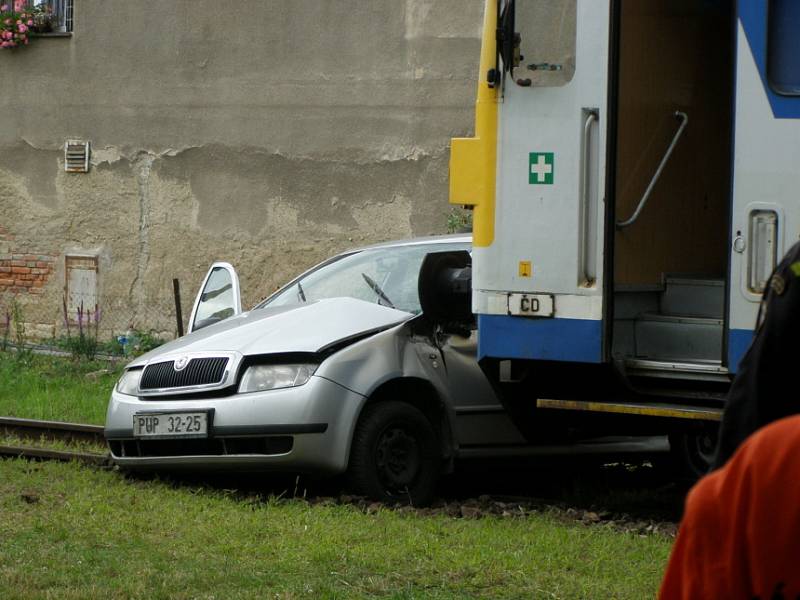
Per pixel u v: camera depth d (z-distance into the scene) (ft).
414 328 36.86
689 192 36.88
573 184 33.01
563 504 36.96
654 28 35.55
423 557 27.78
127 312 85.66
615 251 34.09
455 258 37.78
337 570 26.68
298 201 80.28
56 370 67.21
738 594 8.32
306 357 34.78
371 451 34.68
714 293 35.06
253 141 81.41
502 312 33.96
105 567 26.53
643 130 35.27
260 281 81.41
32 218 88.53
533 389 35.88
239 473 35.73
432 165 76.64
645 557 28.17
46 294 88.22
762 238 30.48
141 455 37.04
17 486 37.01
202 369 35.70
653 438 42.96
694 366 32.58
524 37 33.68
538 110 33.45
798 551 8.05
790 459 8.13
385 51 77.61
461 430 37.32
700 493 8.68
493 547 28.89
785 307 11.57
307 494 36.42
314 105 79.51
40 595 24.02
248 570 26.43
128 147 85.30
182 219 83.76
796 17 30.22
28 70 88.07
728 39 37.76
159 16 83.87
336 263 42.39
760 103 30.50
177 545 29.04
